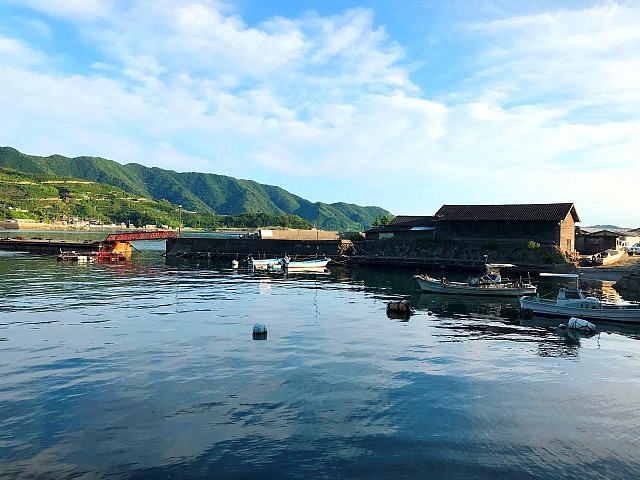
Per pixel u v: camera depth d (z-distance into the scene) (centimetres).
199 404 1666
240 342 2539
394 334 2798
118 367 2070
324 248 8538
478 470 1256
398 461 1296
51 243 10281
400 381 1933
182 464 1271
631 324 3191
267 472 1238
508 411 1645
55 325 2922
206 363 2141
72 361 2155
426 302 4131
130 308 3575
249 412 1605
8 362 2131
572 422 1566
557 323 3238
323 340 2612
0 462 1267
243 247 9194
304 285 5303
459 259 7262
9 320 3067
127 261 8438
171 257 9450
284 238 10181
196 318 3206
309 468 1258
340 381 1920
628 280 4888
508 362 2241
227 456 1313
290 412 1608
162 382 1884
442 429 1495
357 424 1523
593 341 2709
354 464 1278
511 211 7531
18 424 1493
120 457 1302
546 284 5447
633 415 1631
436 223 7988
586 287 5144
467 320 3303
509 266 5444
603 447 1398
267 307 3722
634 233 11075
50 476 1206
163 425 1498
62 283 5100
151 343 2494
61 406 1636
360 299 4244
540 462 1305
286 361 2186
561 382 1959
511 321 3284
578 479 1224
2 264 7350
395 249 8069
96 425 1493
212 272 6688
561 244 7056
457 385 1897
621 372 2112
